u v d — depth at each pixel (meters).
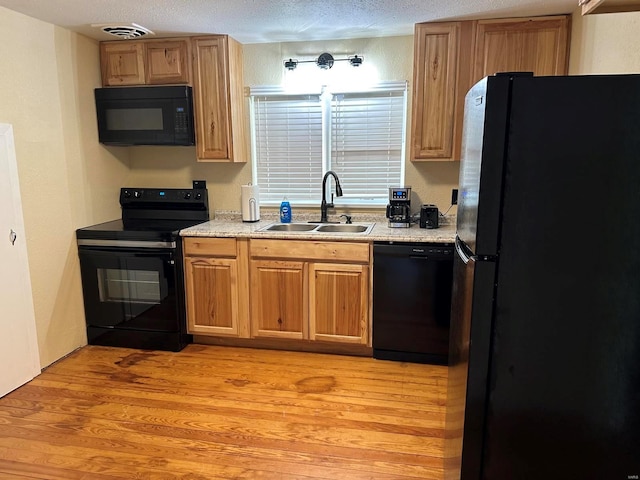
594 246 1.29
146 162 3.88
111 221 3.68
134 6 2.65
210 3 2.61
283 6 2.67
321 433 2.29
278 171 3.75
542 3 2.62
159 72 3.40
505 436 1.43
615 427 1.36
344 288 3.08
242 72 3.60
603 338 1.32
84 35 3.28
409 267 2.95
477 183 1.35
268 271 3.17
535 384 1.38
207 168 3.80
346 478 1.96
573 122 1.24
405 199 3.26
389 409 2.50
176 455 2.12
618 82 1.21
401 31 3.26
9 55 2.67
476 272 1.36
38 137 2.90
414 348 3.05
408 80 3.40
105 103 3.44
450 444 1.74
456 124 3.09
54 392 2.70
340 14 2.84
